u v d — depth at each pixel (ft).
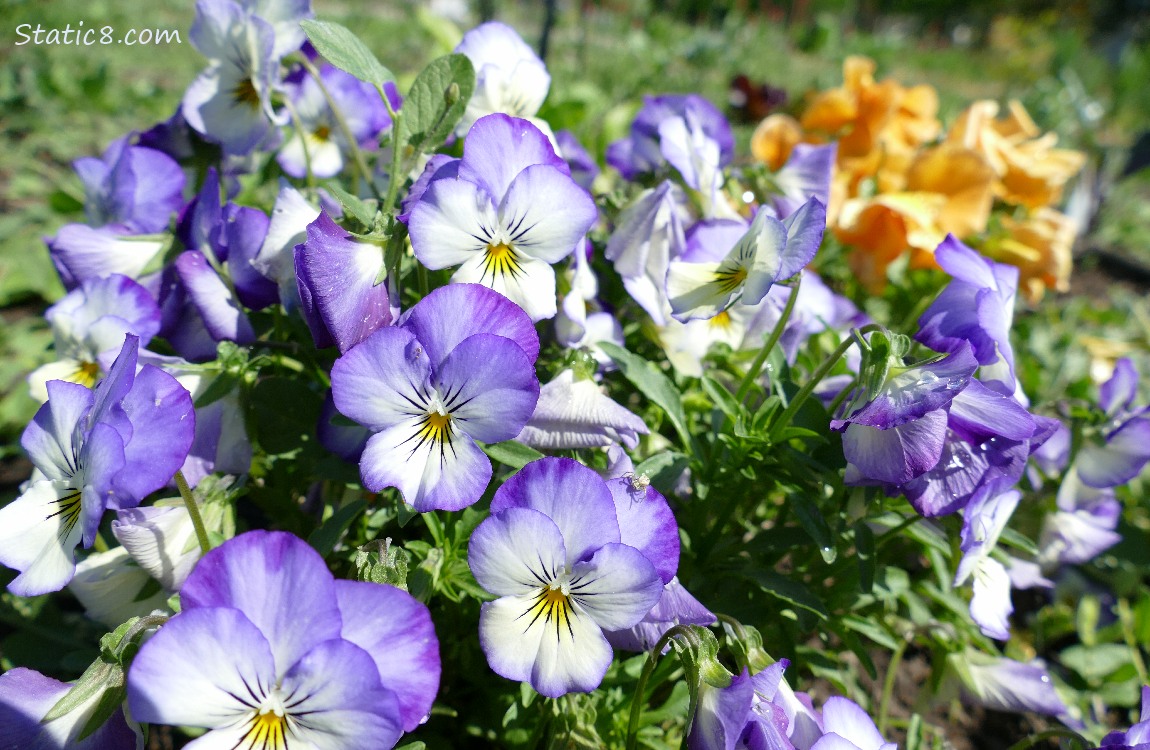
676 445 0.82
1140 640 1.03
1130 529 1.09
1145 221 2.77
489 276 0.58
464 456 0.54
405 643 0.46
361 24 4.19
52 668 0.82
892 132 1.40
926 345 0.66
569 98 1.59
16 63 2.52
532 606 0.54
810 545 0.82
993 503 0.66
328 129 0.89
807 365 0.90
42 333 1.33
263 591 0.45
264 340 0.71
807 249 0.61
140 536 0.58
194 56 3.15
